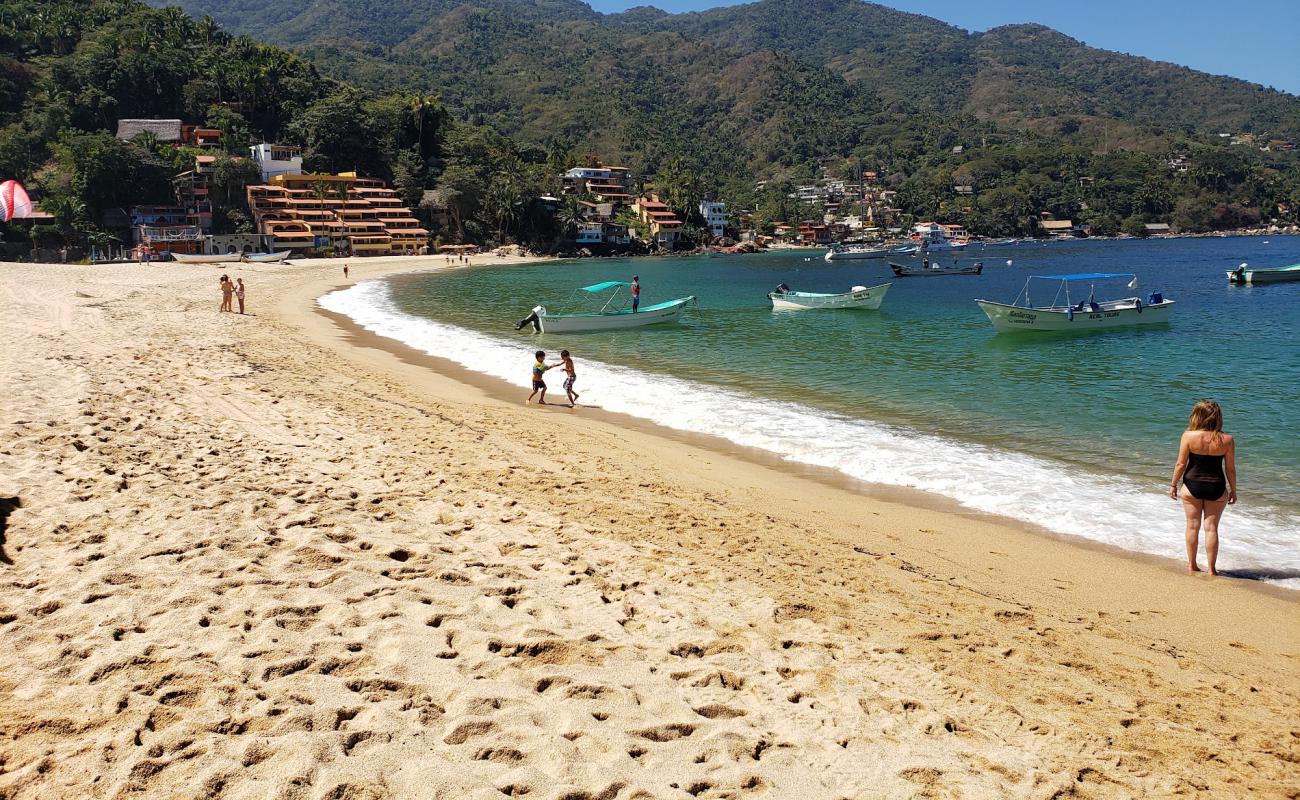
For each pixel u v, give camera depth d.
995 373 23.58
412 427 14.12
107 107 121.19
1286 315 38.47
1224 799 4.61
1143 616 7.78
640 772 4.27
